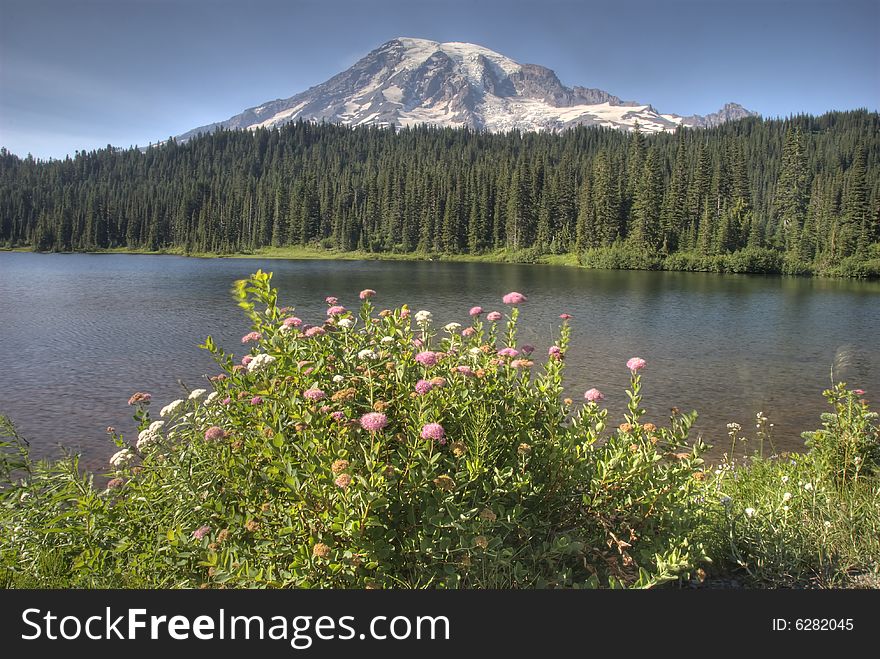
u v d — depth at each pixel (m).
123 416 15.23
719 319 37.34
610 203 114.12
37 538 4.10
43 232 176.12
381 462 3.25
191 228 176.62
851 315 40.34
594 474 3.88
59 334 28.50
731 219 99.19
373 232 158.50
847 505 4.63
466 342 5.02
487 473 3.70
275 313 4.26
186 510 3.66
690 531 3.80
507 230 133.50
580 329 31.34
